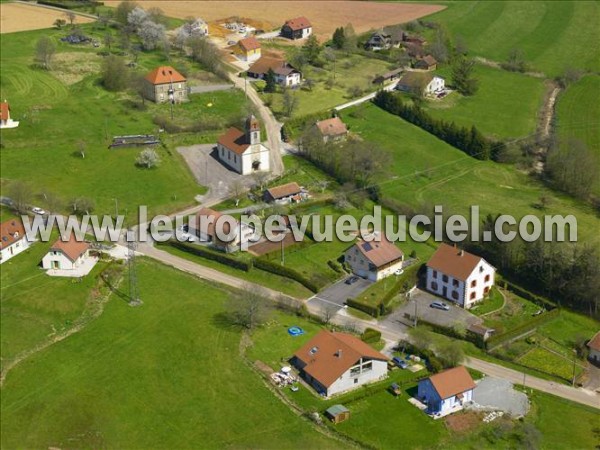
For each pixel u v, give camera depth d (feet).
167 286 650.43
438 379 517.14
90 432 497.05
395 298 649.61
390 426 500.74
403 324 616.80
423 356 568.41
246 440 486.38
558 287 653.71
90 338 583.17
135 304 623.77
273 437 488.02
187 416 506.89
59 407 516.32
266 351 568.41
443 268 651.25
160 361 556.51
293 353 567.59
